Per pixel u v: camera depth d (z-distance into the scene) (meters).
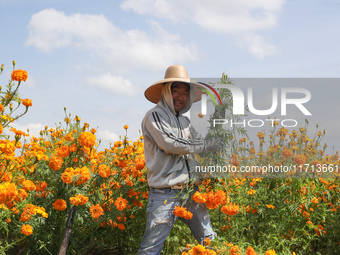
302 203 3.87
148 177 3.37
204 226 3.37
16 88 3.61
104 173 3.49
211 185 3.37
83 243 3.96
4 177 3.00
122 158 3.92
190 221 3.40
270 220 3.99
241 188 4.14
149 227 3.23
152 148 3.30
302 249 3.99
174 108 3.43
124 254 4.22
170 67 3.56
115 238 4.32
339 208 4.15
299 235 4.03
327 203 4.15
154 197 3.28
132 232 4.26
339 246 4.00
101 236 4.08
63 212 3.49
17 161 3.50
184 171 3.26
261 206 3.98
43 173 3.52
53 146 4.40
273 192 4.06
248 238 4.01
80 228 3.93
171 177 3.21
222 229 4.00
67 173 3.17
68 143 3.32
